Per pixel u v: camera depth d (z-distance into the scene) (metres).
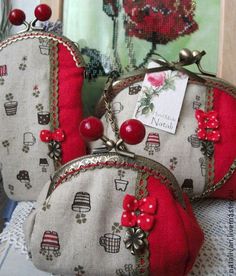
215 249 0.49
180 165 0.52
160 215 0.42
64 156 0.54
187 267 0.44
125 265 0.41
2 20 0.74
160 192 0.43
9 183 0.56
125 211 0.42
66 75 0.54
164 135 0.52
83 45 0.62
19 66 0.54
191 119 0.53
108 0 0.62
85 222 0.42
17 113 0.54
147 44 0.62
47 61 0.54
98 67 0.62
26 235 0.45
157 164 0.45
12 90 0.54
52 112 0.53
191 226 0.44
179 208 0.45
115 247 0.42
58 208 0.43
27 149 0.54
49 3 0.63
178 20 0.62
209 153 0.53
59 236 0.43
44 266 0.44
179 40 0.62
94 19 0.62
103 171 0.43
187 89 0.53
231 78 0.61
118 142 0.44
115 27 0.62
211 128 0.53
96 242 0.42
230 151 0.53
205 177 0.53
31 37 0.54
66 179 0.44
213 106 0.53
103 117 0.55
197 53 0.54
